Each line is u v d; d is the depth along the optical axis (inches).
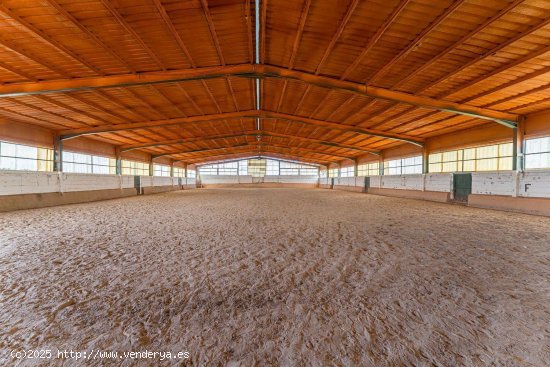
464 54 267.3
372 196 797.9
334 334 91.6
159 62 306.3
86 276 142.0
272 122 703.7
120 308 109.0
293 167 1729.8
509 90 330.6
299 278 139.9
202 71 334.0
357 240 220.5
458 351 83.4
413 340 88.5
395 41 259.8
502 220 326.6
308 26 252.7
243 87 435.2
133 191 820.0
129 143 770.8
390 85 360.8
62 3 204.8
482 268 155.5
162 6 219.9
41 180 479.8
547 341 88.8
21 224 294.4
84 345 86.0
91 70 308.8
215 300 115.6
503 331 94.1
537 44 237.5
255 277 141.0
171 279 138.3
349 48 283.4
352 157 1167.0
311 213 390.3
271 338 89.4
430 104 387.2
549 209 359.6
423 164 659.4
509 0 192.1
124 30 244.2
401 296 119.9
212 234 242.7
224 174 1705.2
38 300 115.5
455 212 406.0
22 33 233.8
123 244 206.4
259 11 245.3
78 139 612.1
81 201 572.4
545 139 378.9
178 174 1338.6
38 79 318.7
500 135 450.6
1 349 84.0
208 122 641.6
